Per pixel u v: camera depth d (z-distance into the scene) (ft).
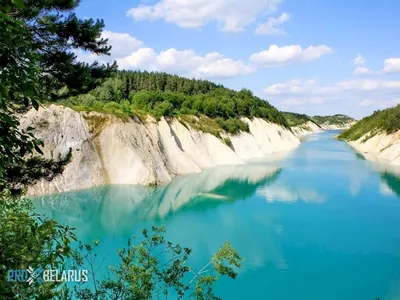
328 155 301.43
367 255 88.28
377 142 347.97
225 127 280.72
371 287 73.00
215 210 124.26
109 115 170.81
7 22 15.96
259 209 126.11
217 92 410.31
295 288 71.56
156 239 33.78
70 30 38.63
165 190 153.07
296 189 159.43
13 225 20.02
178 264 32.76
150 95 271.08
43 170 38.19
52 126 148.77
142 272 29.50
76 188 145.59
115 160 163.53
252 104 391.86
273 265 81.35
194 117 268.62
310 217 117.50
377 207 131.03
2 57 15.65
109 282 28.99
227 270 33.50
